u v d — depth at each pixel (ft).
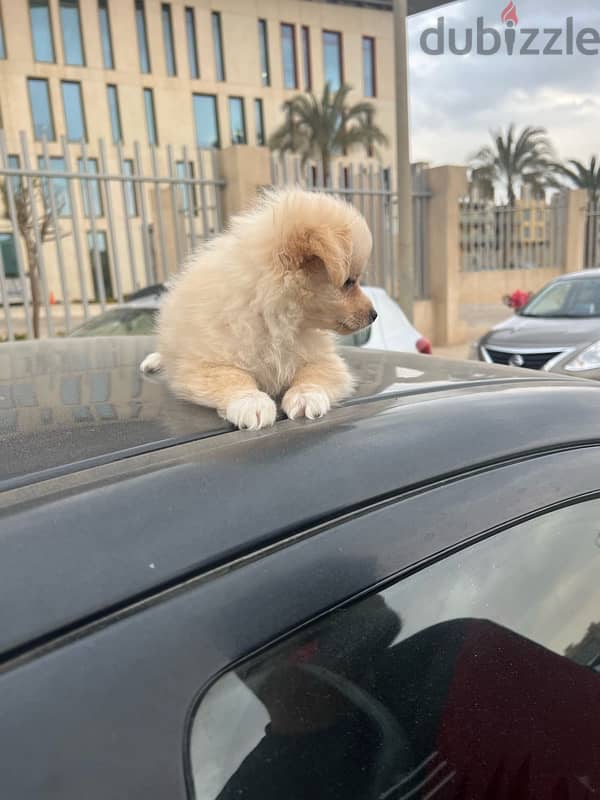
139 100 87.10
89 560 2.90
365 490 3.71
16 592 2.71
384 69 102.58
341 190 37.58
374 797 3.21
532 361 24.29
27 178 27.89
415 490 3.88
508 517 4.19
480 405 4.92
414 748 3.44
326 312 6.38
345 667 3.26
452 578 3.83
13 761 2.34
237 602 2.99
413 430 4.35
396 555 3.57
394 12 27.91
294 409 4.81
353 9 98.84
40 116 82.02
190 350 5.65
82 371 6.03
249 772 2.81
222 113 93.56
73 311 50.85
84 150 28.78
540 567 4.40
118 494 3.25
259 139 97.25
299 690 3.07
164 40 88.07
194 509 3.25
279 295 5.94
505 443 4.53
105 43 84.28
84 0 81.56
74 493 3.25
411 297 30.94
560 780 4.08
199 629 2.85
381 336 19.40
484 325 51.90
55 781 2.38
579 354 22.90
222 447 3.92
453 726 3.65
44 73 81.00
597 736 4.40
